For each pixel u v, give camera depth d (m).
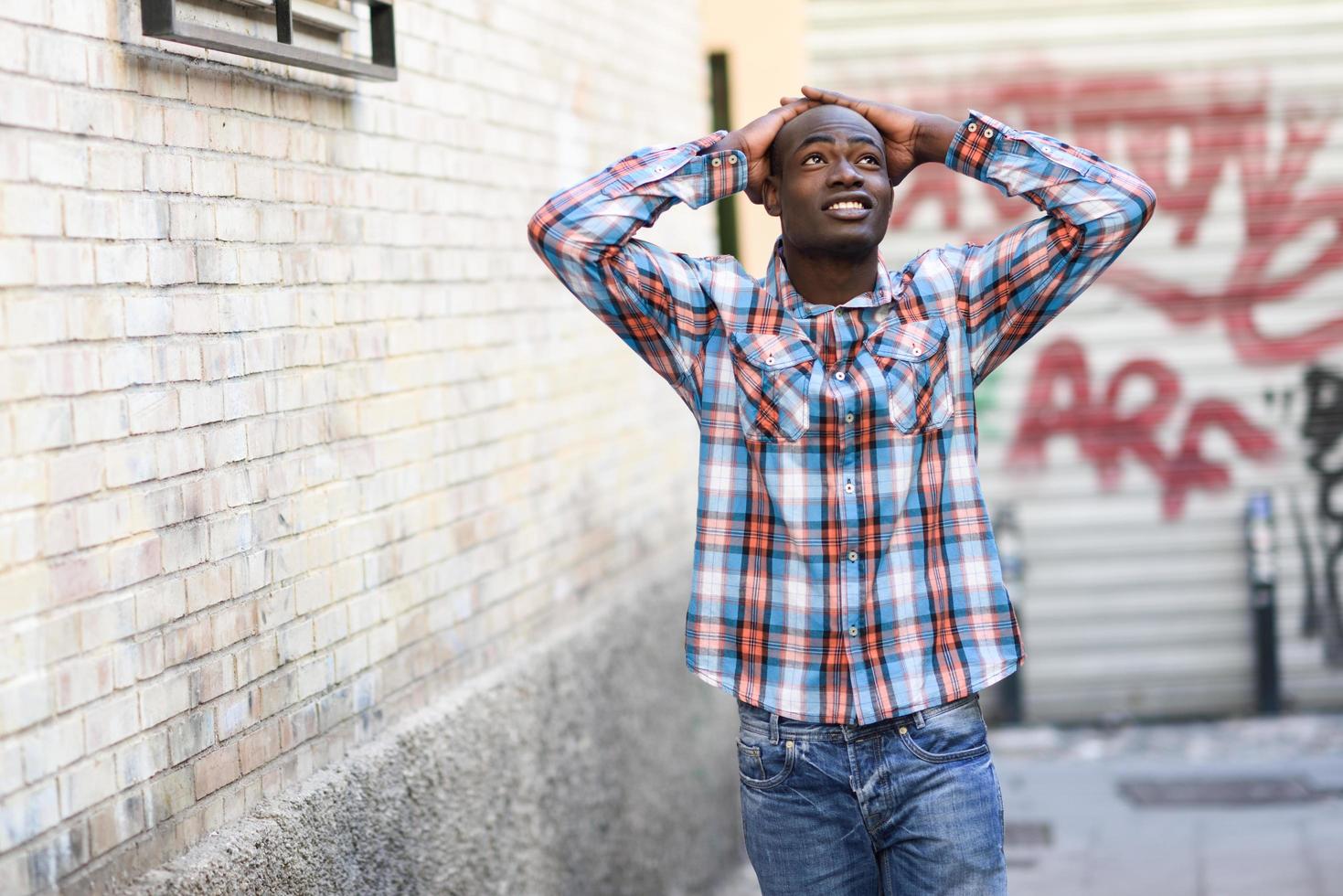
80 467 2.37
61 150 2.35
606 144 5.32
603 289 2.75
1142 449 8.36
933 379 2.73
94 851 2.38
